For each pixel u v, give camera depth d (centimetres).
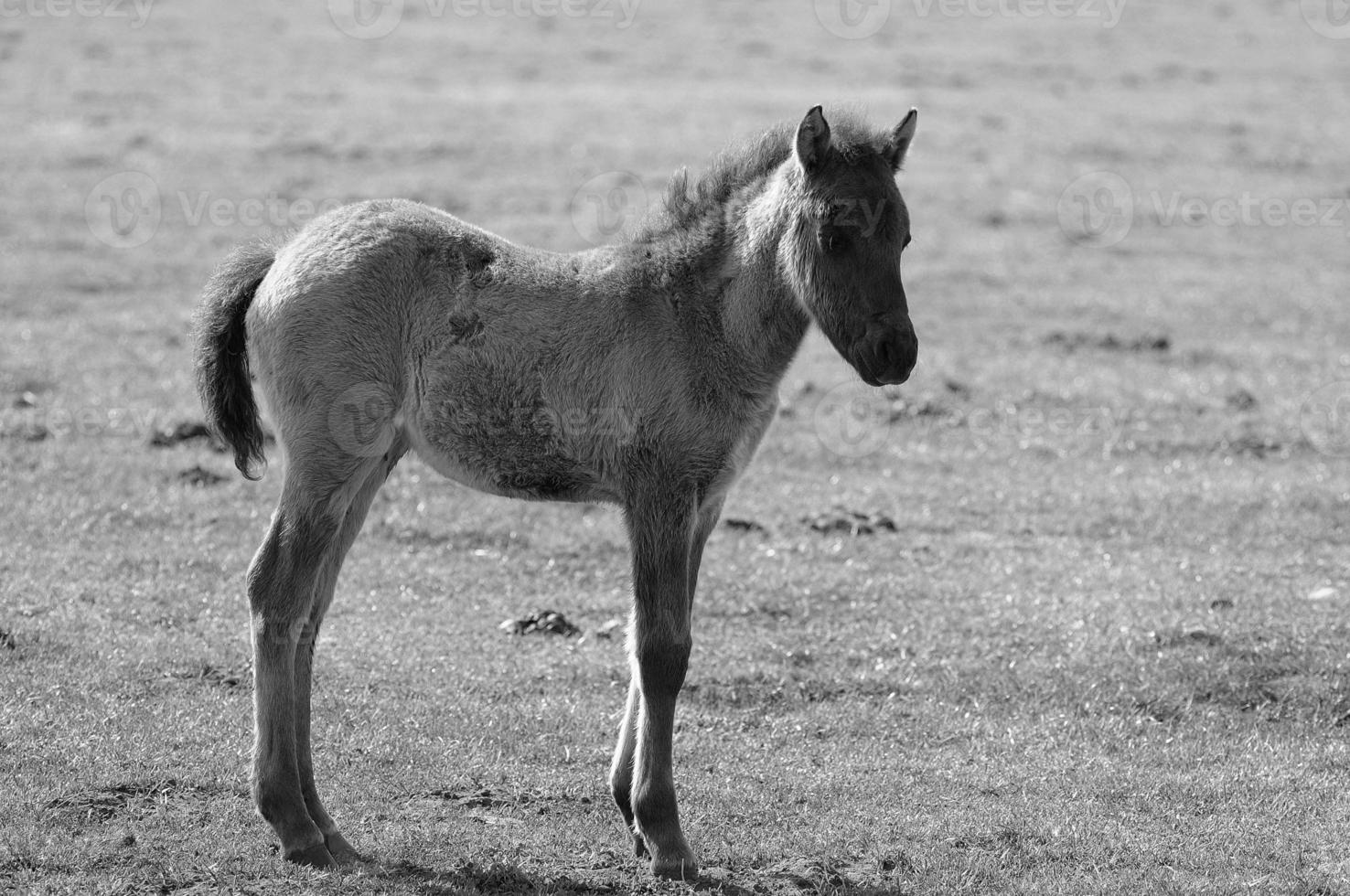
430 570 2169
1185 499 2677
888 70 8006
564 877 1255
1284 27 9544
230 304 1309
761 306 1288
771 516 2556
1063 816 1445
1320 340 4097
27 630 1756
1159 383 3556
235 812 1352
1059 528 2536
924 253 4944
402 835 1329
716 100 7056
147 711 1566
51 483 2441
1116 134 6731
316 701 1645
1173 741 1669
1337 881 1318
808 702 1777
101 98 6444
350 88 7038
